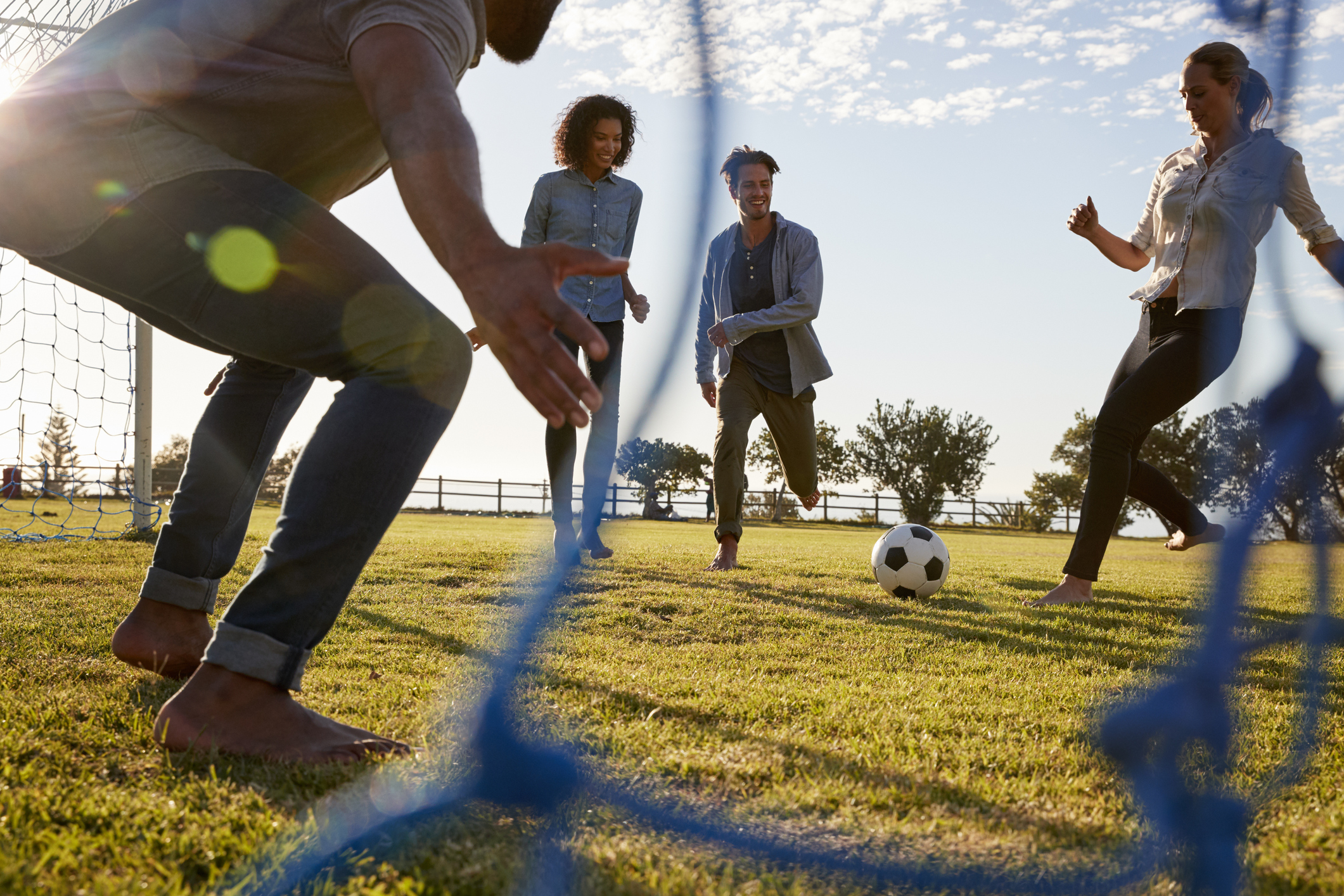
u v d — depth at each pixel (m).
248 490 1.86
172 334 1.58
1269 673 2.15
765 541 10.34
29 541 5.75
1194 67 2.78
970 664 2.35
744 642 2.62
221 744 1.29
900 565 3.83
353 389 1.33
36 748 1.30
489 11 1.43
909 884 0.93
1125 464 3.55
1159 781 1.14
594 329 1.00
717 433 4.68
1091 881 0.92
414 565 4.50
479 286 1.03
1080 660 2.42
